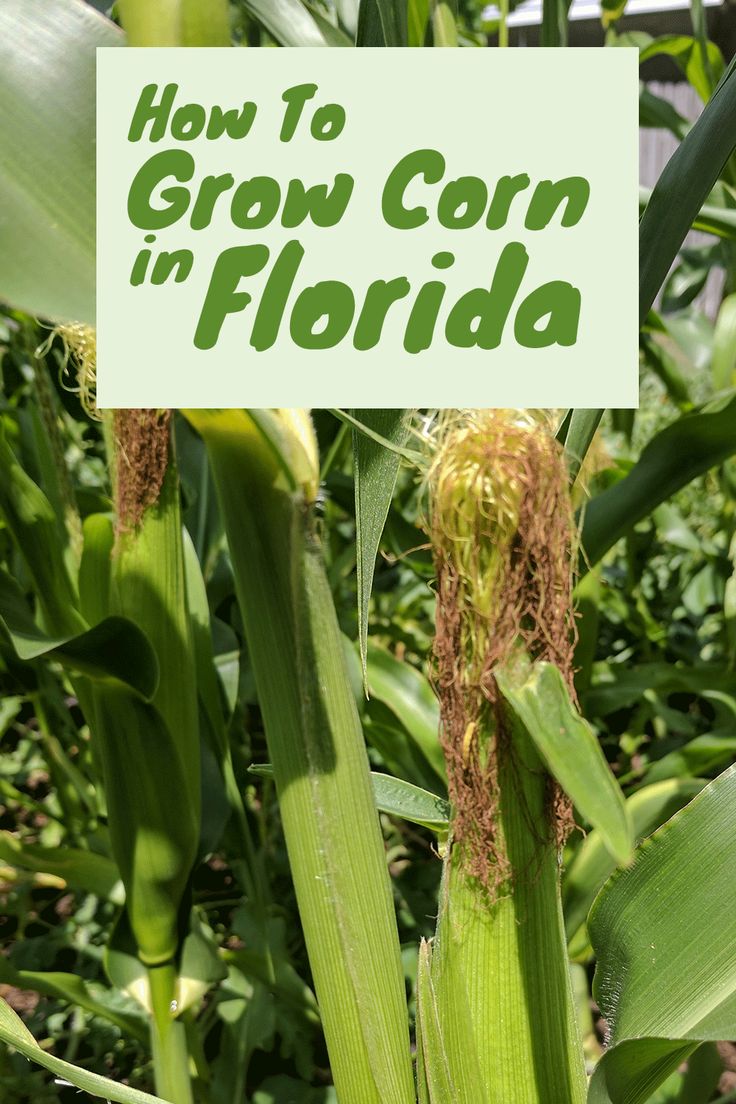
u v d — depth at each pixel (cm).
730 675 172
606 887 78
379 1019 68
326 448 174
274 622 62
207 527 166
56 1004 157
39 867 128
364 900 66
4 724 203
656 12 450
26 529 119
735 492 199
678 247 81
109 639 83
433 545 62
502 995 67
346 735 64
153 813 96
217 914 181
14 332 160
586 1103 70
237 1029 142
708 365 235
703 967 72
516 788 63
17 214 51
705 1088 126
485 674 60
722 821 75
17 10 53
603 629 237
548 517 59
